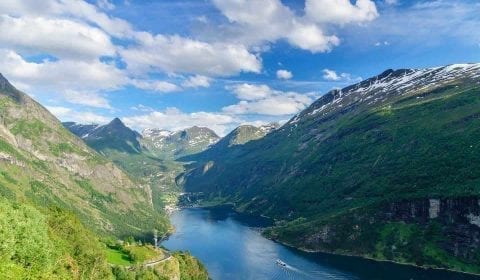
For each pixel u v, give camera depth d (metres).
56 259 145.00
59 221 172.88
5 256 117.81
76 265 157.25
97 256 175.62
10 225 127.62
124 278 186.62
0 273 106.06
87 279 159.88
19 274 110.44
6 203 157.38
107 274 175.50
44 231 142.88
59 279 127.06
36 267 126.88
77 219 186.12
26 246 128.12
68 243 163.88
